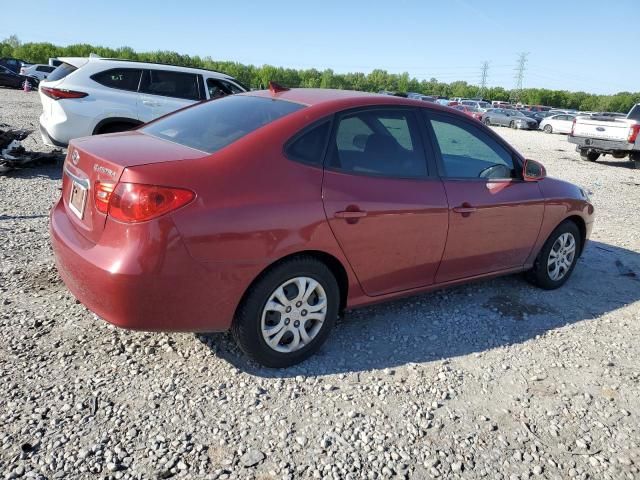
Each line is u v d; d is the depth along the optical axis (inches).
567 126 1288.1
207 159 111.6
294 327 125.0
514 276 202.7
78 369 120.1
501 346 147.5
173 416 107.3
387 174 135.8
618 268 224.2
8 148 314.8
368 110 137.1
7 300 148.2
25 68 1504.7
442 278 154.2
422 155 145.1
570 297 187.6
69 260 112.1
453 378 129.5
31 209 241.6
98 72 321.4
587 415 119.7
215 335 138.3
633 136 597.0
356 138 132.6
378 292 140.1
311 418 110.3
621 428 116.0
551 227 180.9
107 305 105.8
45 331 134.3
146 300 104.5
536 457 105.0
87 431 101.0
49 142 319.0
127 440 99.7
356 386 122.8
